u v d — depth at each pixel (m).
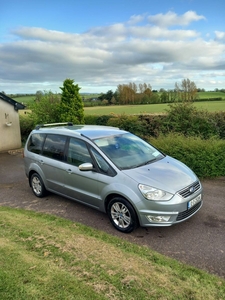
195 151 7.75
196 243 3.98
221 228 4.43
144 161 4.92
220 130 11.29
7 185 7.60
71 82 15.80
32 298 2.51
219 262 3.49
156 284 2.84
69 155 5.32
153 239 4.14
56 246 3.62
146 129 13.09
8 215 5.00
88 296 2.58
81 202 5.16
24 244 3.69
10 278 2.80
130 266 3.17
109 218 4.59
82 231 4.32
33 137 6.47
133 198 4.08
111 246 3.75
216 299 2.69
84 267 3.11
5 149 13.66
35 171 6.21
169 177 4.33
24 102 18.92
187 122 11.73
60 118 15.84
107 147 4.92
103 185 4.52
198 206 4.55
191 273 3.18
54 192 5.85
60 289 2.66
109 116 16.02
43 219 4.85
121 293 2.65
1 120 13.36
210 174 7.45
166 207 3.94
